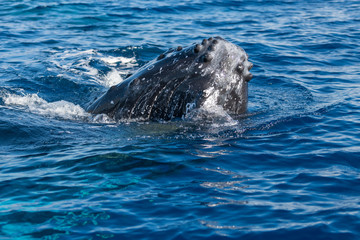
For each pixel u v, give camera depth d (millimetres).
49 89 49906
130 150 34344
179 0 106125
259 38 77500
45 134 37031
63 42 73250
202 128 37125
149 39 75375
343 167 32594
